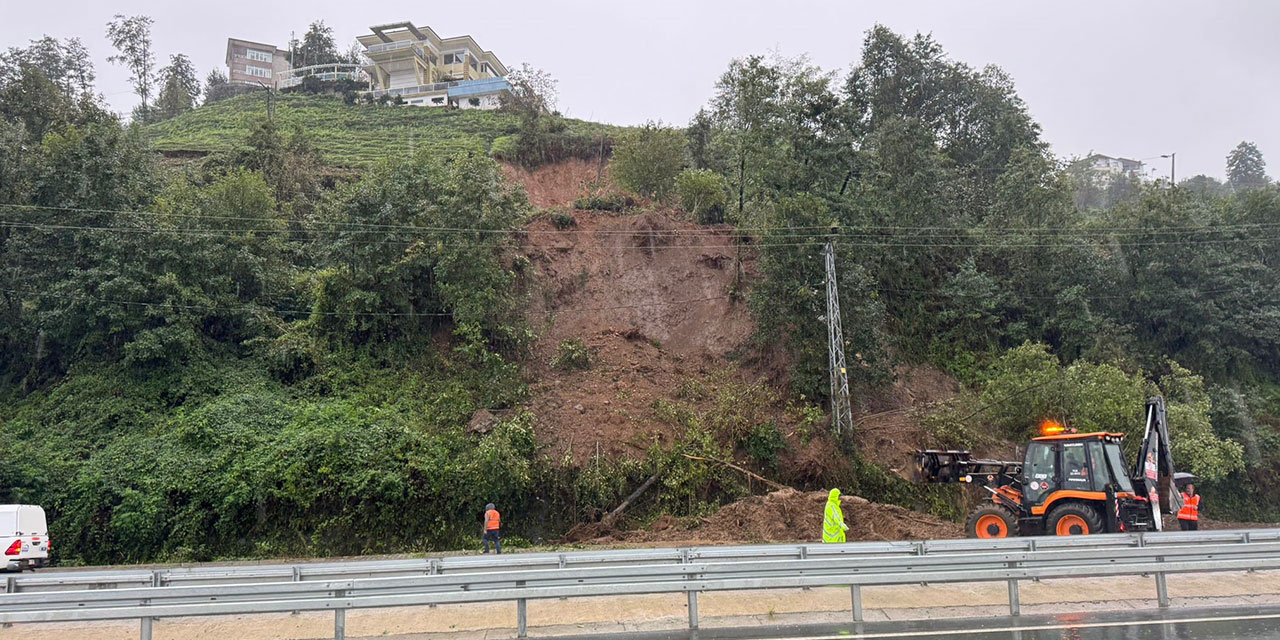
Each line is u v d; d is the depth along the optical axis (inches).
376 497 944.9
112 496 935.7
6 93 1453.0
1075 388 1173.7
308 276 1262.3
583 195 1798.7
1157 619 421.7
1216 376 1473.9
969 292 1456.7
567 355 1213.1
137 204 1222.9
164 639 428.5
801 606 466.9
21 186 1202.6
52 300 1125.1
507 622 442.0
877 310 1220.5
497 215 1235.9
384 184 1242.6
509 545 936.3
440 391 1126.4
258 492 927.0
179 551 902.4
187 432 987.9
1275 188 1732.3
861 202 1445.6
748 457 1075.3
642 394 1157.1
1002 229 1589.6
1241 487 1310.3
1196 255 1476.4
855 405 1218.6
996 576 426.9
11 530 784.9
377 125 2436.0
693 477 1021.8
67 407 1070.4
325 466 945.5
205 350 1166.3
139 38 2974.9
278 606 379.2
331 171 1820.9
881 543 497.0
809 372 1162.6
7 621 369.7
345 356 1165.7
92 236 1135.0
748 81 1432.1
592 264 1422.2
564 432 1067.3
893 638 384.8
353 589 398.9
